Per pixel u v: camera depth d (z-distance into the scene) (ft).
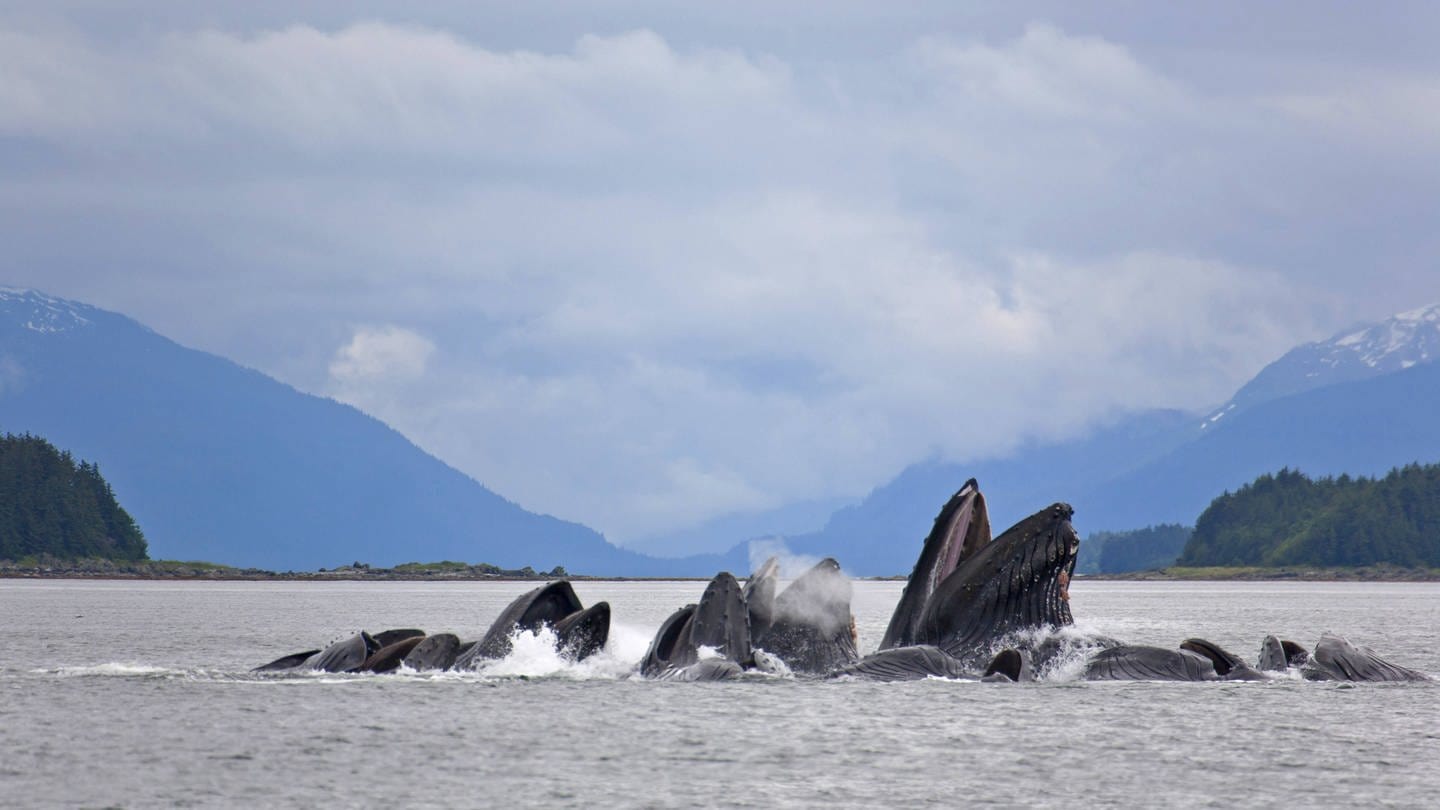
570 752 335.47
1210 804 290.15
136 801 288.92
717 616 449.48
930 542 453.99
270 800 290.35
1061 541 435.12
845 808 285.64
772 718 375.04
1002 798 294.25
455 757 330.75
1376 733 358.64
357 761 326.03
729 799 292.40
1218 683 435.53
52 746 341.21
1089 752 335.67
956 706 391.65
